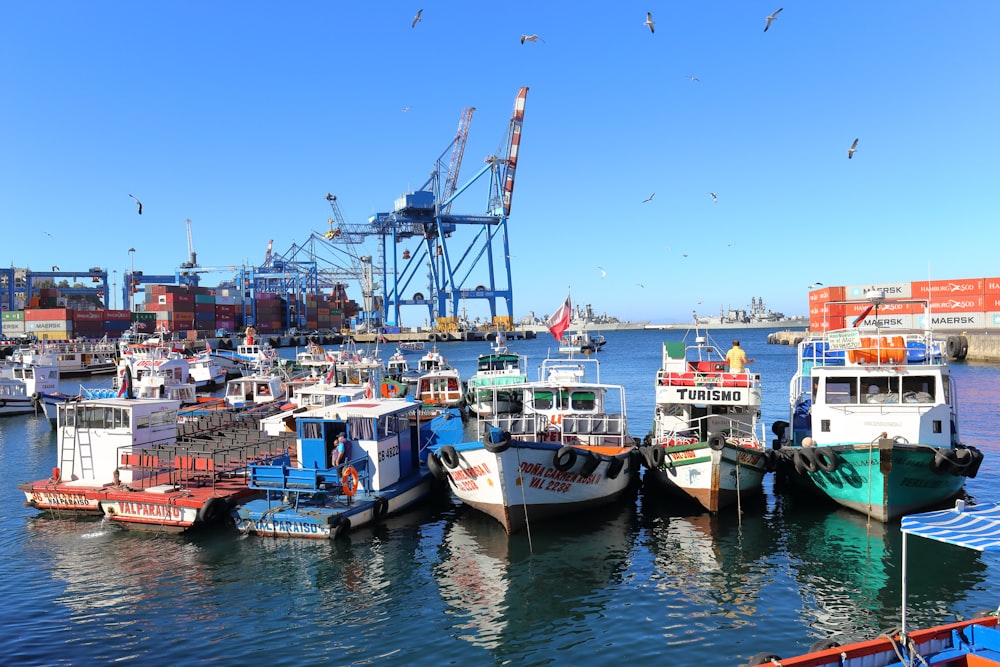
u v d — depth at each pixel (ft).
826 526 66.13
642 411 157.79
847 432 67.31
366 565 57.57
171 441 78.54
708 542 62.44
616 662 41.93
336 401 109.91
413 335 608.60
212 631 46.42
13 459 108.06
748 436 77.77
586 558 58.95
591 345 463.01
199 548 61.62
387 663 42.24
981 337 260.42
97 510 70.95
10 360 218.38
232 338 449.48
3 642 45.03
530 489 63.57
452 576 55.36
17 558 59.72
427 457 76.79
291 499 68.03
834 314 292.61
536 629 46.32
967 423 127.85
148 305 449.06
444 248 574.97
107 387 224.33
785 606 49.06
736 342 79.71
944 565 55.72
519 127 546.67
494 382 131.23
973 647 35.96
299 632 46.19
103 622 47.83
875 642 34.99
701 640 44.37
